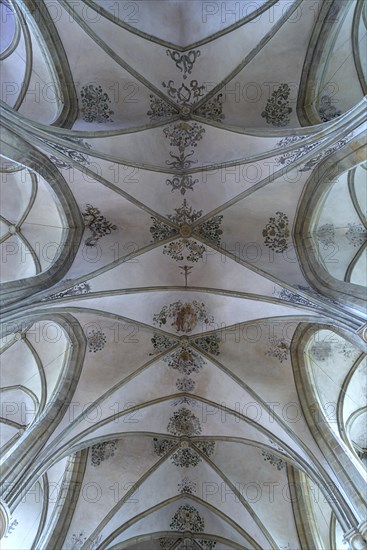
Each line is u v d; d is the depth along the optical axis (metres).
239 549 18.16
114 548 17.86
